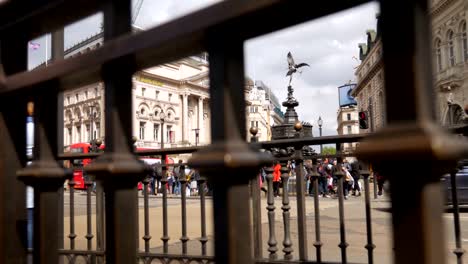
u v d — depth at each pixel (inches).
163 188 169.0
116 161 41.4
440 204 27.4
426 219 26.5
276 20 32.8
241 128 35.6
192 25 34.6
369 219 139.4
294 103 821.2
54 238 50.6
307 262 147.7
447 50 1768.0
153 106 2792.8
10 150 54.6
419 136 26.2
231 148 34.0
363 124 1107.3
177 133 2972.4
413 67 27.0
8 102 54.8
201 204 161.3
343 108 4566.9
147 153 173.6
